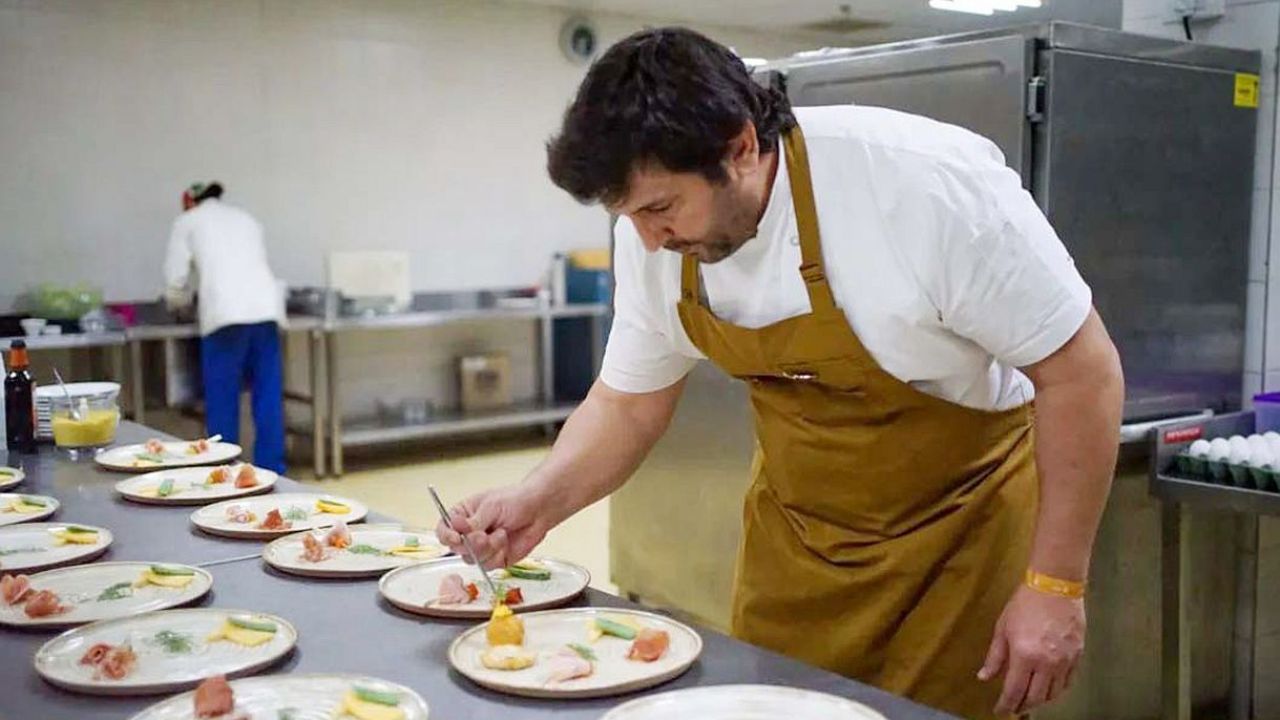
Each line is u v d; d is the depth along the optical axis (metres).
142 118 6.05
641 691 1.30
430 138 6.96
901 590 1.69
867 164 1.42
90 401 2.95
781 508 1.80
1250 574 3.05
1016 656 1.44
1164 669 2.78
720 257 1.46
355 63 6.66
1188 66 2.82
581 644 1.43
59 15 5.79
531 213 7.42
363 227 6.79
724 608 3.63
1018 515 1.69
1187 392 2.94
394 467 6.45
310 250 6.62
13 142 5.74
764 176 1.43
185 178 6.21
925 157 1.40
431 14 6.88
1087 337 1.42
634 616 1.52
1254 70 2.96
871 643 1.72
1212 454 2.59
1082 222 2.68
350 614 1.58
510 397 7.33
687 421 3.69
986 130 2.72
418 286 7.01
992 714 1.72
